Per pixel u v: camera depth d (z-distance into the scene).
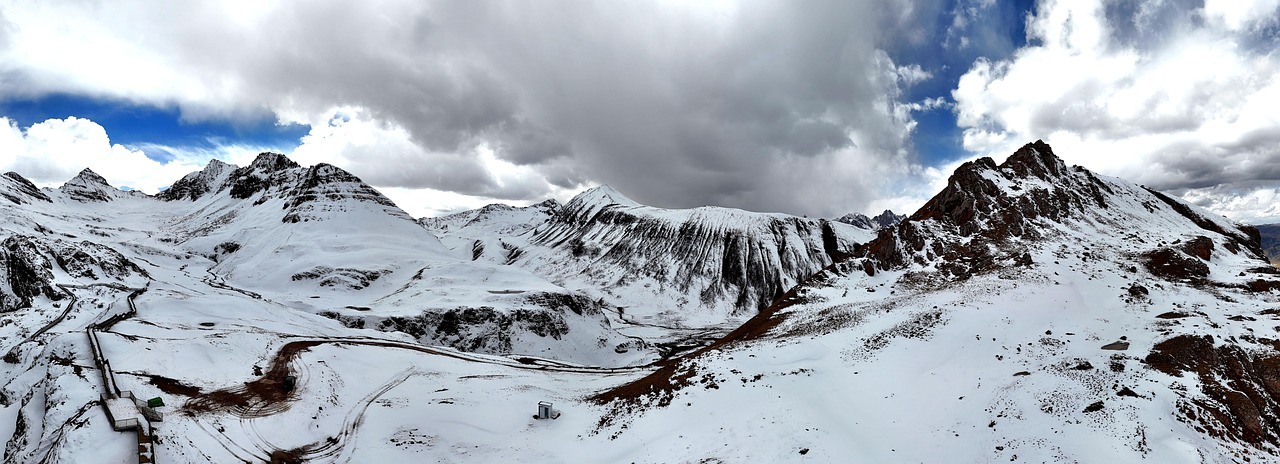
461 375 61.31
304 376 52.31
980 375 45.12
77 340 55.06
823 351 56.50
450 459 40.88
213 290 114.56
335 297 134.88
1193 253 73.81
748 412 42.59
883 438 38.91
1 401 51.19
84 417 36.34
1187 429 34.19
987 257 78.88
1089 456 32.06
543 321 113.75
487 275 146.12
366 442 41.72
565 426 47.72
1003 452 34.34
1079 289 62.97
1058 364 44.44
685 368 54.97
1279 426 35.88
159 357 51.91
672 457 38.16
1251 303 56.69
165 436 35.09
